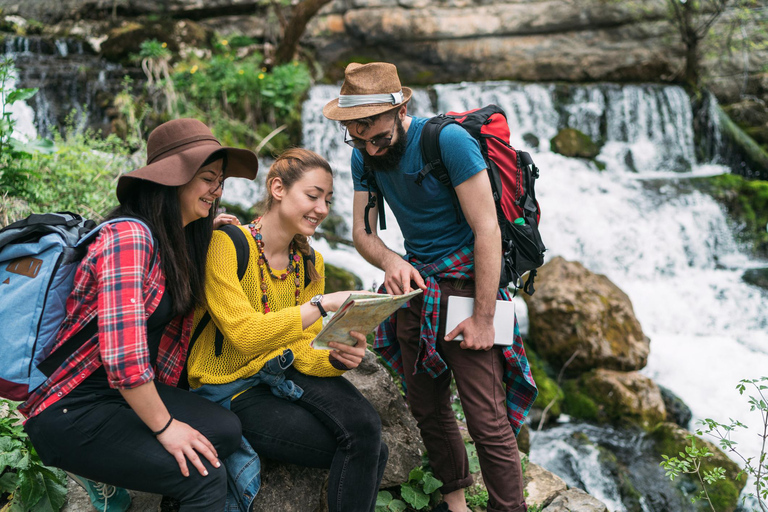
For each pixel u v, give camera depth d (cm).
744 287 733
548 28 1078
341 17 1091
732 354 613
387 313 203
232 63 898
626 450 493
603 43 1069
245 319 199
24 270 178
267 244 216
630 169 961
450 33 1080
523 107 992
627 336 574
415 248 247
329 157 893
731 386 571
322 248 674
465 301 230
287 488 228
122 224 178
